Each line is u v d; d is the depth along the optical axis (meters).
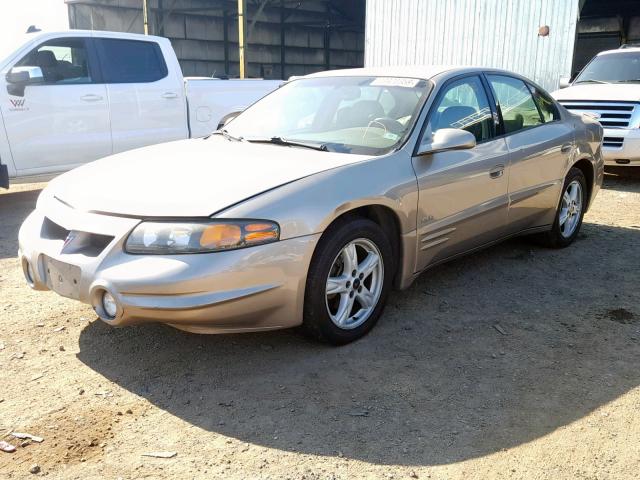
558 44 14.22
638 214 6.83
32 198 7.86
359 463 2.49
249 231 2.94
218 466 2.46
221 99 8.58
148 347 3.48
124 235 2.95
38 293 4.30
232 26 30.08
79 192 3.34
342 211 3.24
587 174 5.62
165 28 27.42
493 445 2.61
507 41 14.95
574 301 4.21
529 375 3.19
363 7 32.12
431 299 4.21
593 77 9.72
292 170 3.32
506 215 4.51
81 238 3.09
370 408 2.88
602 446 2.60
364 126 3.97
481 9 15.21
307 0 29.78
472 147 3.86
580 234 5.96
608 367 3.28
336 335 3.40
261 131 4.29
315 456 2.53
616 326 3.80
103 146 7.43
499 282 4.56
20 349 3.45
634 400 2.95
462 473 2.43
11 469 2.42
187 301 2.83
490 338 3.62
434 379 3.14
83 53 7.29
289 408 2.88
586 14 30.00
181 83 8.11
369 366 3.27
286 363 3.29
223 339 3.56
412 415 2.83
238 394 2.99
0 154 6.69
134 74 7.68
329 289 3.34
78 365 3.27
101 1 24.95
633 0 27.09
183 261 2.85
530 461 2.50
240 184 3.15
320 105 4.32
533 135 4.74
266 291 3.01
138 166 3.57
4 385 3.06
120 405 2.89
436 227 3.88
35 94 6.83
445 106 4.08
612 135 8.27
